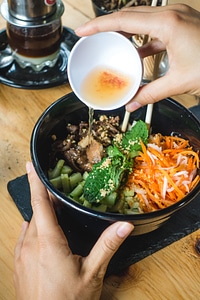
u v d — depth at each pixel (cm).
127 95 49
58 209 53
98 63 51
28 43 67
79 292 44
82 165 55
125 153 53
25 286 45
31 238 48
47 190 49
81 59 50
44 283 44
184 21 46
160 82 47
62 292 44
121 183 52
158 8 49
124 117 58
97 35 48
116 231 43
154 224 48
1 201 55
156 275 50
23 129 63
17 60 70
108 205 51
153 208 51
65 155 55
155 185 52
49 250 45
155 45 54
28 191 55
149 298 48
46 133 54
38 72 69
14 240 51
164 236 52
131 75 50
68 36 75
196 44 46
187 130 55
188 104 67
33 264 46
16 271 47
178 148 55
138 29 47
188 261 51
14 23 66
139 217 44
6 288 48
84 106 56
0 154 59
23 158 59
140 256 50
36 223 47
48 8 67
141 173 53
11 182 56
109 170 51
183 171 52
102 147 55
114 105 49
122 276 49
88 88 50
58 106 54
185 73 46
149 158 53
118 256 50
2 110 65
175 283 49
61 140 57
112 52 50
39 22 66
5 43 73
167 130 58
